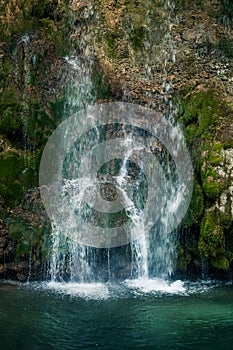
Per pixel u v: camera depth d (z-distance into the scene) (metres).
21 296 7.55
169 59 10.19
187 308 7.12
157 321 6.60
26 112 9.03
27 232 8.55
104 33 10.20
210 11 10.52
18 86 9.16
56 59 9.58
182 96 9.65
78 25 10.04
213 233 8.25
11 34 9.38
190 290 8.06
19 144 8.98
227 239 8.49
